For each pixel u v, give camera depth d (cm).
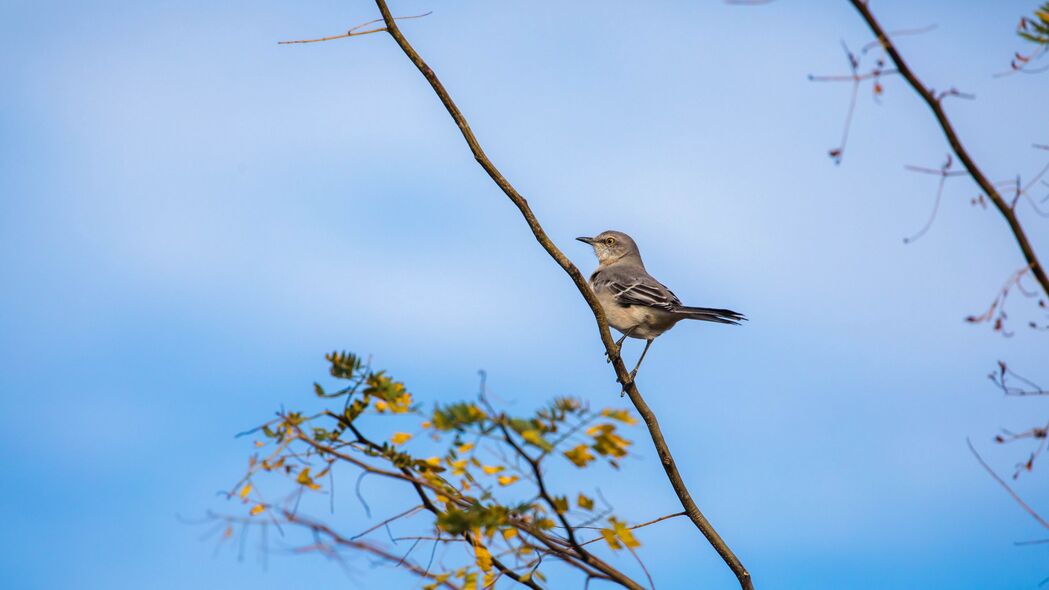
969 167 630
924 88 623
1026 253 625
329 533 661
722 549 1001
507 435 632
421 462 727
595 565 717
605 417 630
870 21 617
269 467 691
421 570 709
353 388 748
